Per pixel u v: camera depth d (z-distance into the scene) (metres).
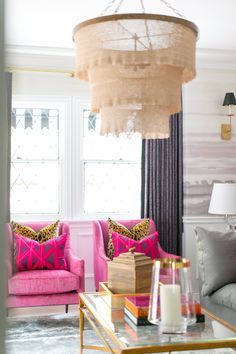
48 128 5.06
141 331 2.24
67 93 5.00
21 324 3.84
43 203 5.04
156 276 2.13
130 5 3.73
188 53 2.54
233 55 5.09
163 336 2.16
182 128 5.14
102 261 4.11
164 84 2.62
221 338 2.14
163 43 2.43
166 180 5.07
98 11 3.84
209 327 2.33
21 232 4.25
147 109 2.73
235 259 3.38
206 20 4.09
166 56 2.44
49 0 3.56
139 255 2.76
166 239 5.07
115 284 2.76
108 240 4.53
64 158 5.00
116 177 5.21
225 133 5.27
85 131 5.14
